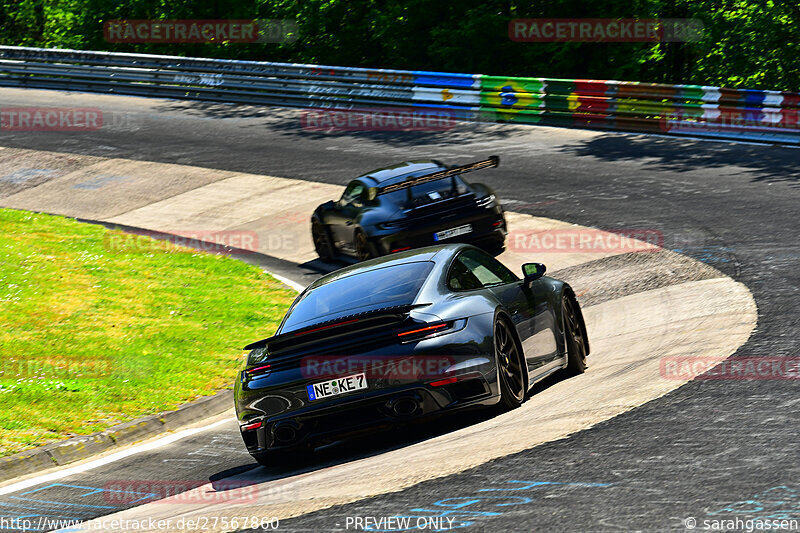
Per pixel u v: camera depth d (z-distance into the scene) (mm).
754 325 30438
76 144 99000
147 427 32250
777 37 115250
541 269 27016
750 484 15297
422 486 17625
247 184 80250
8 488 25453
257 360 23922
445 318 22672
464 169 48750
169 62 117375
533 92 89688
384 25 132875
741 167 65062
